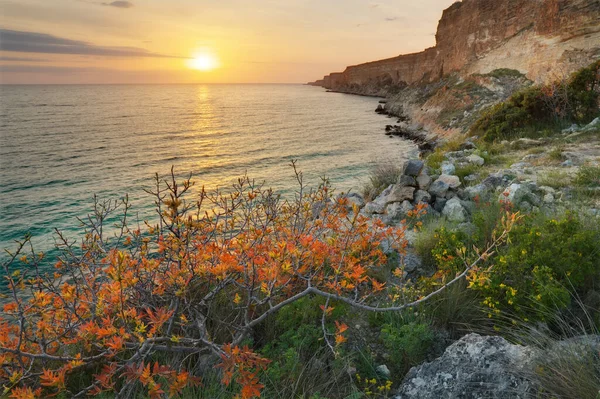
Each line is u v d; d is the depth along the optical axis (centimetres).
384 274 521
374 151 4388
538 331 336
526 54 4831
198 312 361
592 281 422
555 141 1561
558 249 434
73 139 6003
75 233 1931
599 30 3762
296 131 6788
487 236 546
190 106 14288
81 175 3594
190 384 307
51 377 267
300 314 409
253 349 381
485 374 302
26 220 2261
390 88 18275
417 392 308
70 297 344
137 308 380
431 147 4166
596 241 458
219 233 497
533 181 978
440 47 10112
